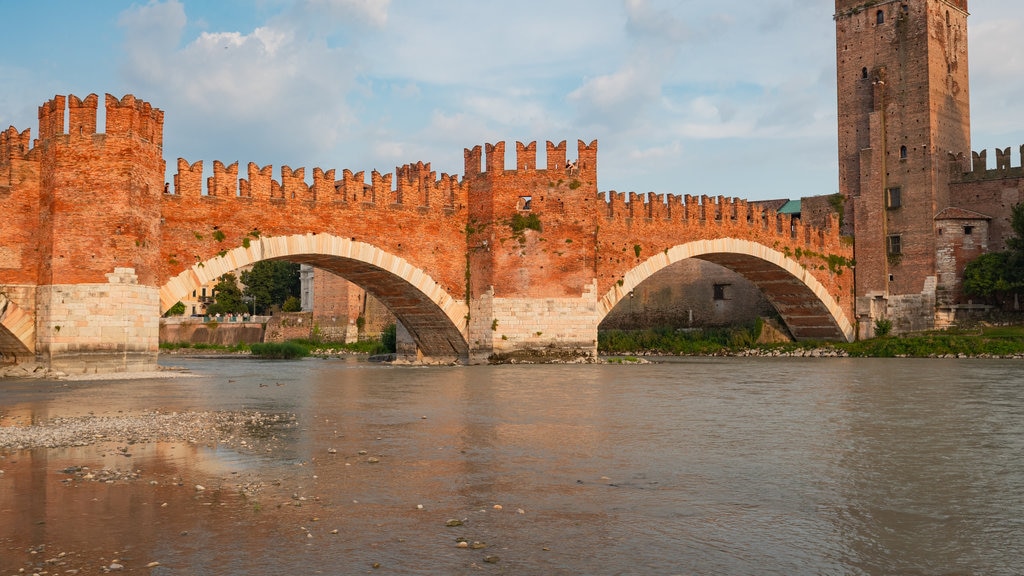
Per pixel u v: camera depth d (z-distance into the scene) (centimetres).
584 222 6212
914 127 8481
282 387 4153
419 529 1412
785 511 1543
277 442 2270
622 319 10456
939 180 8431
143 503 1564
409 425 2639
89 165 4494
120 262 4519
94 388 3909
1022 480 1816
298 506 1553
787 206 10238
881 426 2675
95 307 4462
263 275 15362
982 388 4125
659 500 1620
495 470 1895
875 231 8675
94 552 1272
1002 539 1372
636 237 6862
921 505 1591
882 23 8744
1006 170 8212
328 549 1298
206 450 2123
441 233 6162
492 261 6138
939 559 1270
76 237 4462
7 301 4469
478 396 3634
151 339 4697
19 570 1186
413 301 6266
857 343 8300
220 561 1236
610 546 1327
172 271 4878
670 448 2208
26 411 2959
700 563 1249
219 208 5088
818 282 8425
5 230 4494
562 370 5447
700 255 7412
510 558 1265
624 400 3469
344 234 5631
